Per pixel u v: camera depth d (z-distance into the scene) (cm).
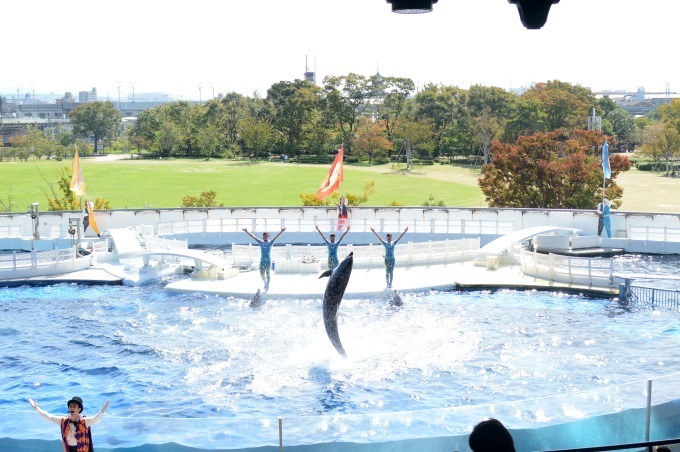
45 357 2292
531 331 2494
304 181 10931
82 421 1266
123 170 12675
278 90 15100
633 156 14038
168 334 2509
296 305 2867
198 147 15950
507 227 4394
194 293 3092
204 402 1900
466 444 1271
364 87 13888
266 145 14725
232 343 2386
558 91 11925
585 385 1978
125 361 2238
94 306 2923
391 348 2302
